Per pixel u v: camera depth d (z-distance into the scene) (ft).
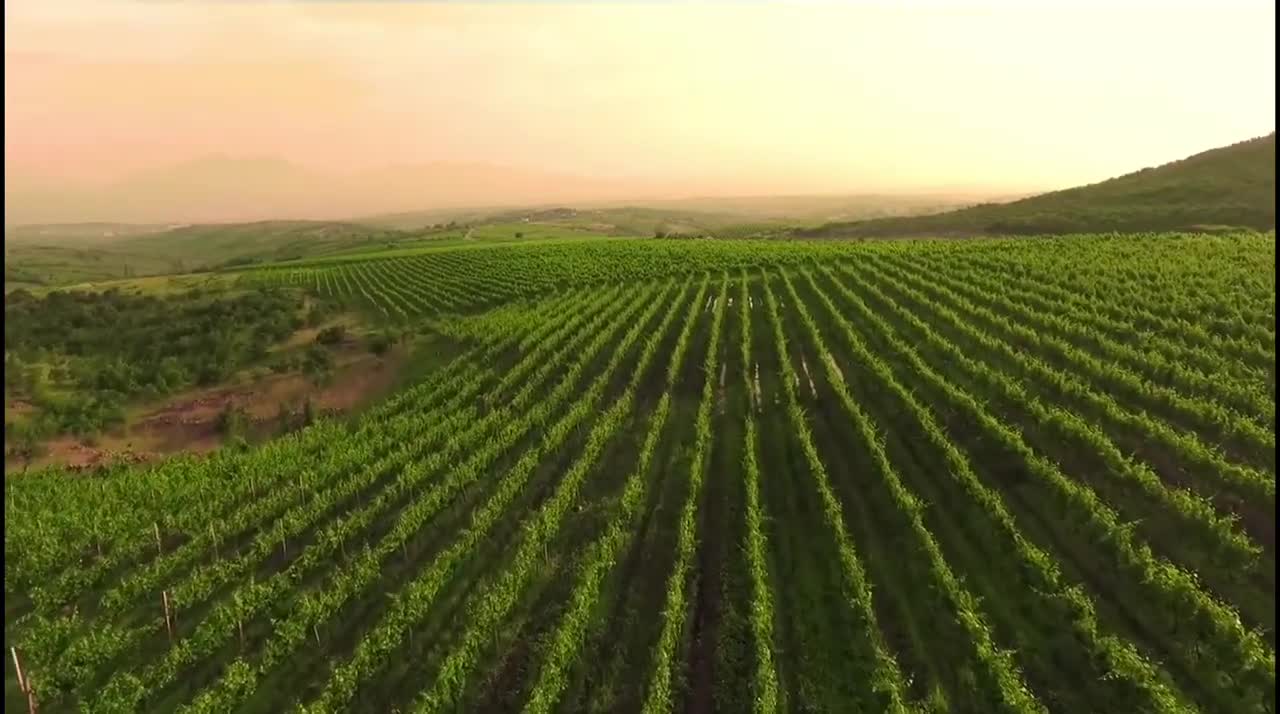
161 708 58.70
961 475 79.56
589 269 249.34
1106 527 66.39
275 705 58.54
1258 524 67.36
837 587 66.49
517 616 66.39
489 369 140.97
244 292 228.63
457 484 90.22
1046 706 51.80
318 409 131.95
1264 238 192.03
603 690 56.59
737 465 92.53
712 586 68.80
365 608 69.87
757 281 210.38
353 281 259.80
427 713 53.67
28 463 108.27
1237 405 88.89
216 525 85.35
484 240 448.65
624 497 81.15
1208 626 54.90
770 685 53.01
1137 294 142.00
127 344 169.27
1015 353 116.47
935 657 57.47
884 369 113.80
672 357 135.54
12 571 76.64
